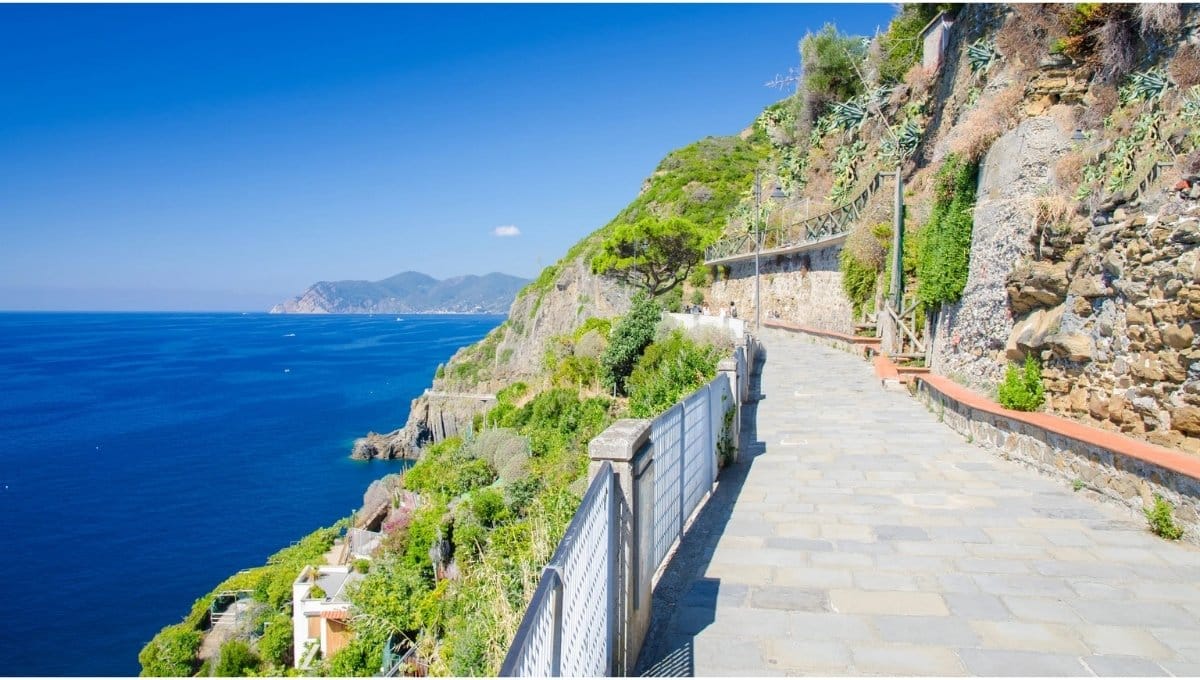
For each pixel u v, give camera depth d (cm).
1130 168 887
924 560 614
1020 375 990
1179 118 914
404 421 8250
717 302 4594
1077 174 989
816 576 582
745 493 827
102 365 15488
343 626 1945
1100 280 808
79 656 3047
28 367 15200
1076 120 1152
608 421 1794
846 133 3497
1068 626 488
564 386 2400
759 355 2273
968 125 1374
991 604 525
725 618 507
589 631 341
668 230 4816
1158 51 1093
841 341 2377
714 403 884
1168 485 650
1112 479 738
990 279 1162
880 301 2202
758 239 3403
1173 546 629
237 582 2877
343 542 3089
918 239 1884
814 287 2967
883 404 1405
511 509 1508
